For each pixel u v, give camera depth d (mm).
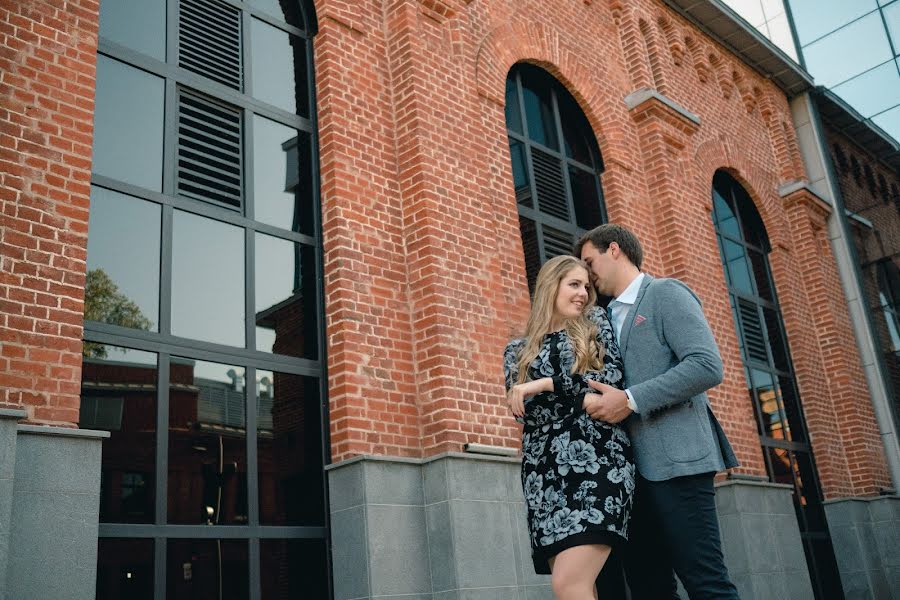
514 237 7598
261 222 6031
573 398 2535
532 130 8984
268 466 5410
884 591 11031
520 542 5914
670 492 2521
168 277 5293
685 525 2482
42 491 3990
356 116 6703
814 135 14703
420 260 6418
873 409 12828
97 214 5090
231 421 5312
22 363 4203
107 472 4578
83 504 4109
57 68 4887
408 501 5617
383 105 6965
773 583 8602
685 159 10688
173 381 5090
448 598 5402
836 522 11109
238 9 6602
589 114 9750
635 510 2672
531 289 8000
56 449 4102
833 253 13969
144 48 5777
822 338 12633
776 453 10789
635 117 10406
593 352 2588
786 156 13625
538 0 9469
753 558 8508
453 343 6211
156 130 5633
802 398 11781
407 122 6867
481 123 7754
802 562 9188
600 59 10219
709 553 2457
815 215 13664
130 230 5223
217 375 5352
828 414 12055
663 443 2549
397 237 6547
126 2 5781
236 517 5121
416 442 5961
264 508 5293
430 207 6527
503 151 7938
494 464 5996
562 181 9062
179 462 4938
